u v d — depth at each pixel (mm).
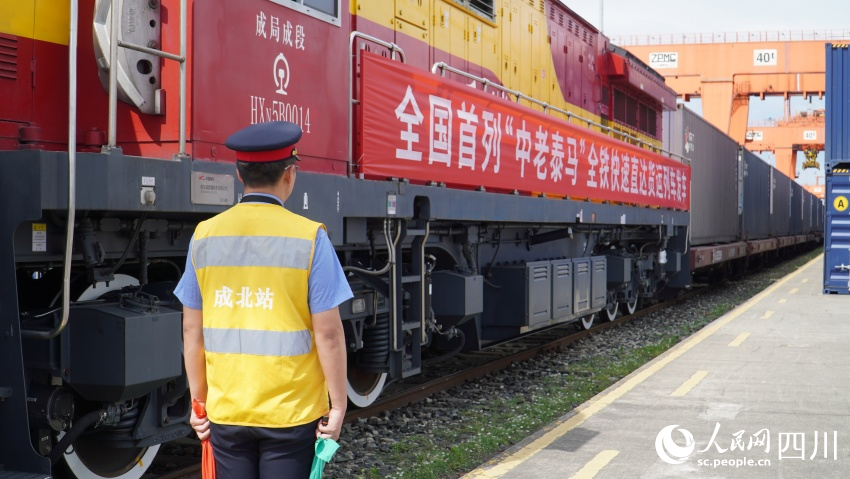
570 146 10672
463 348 9477
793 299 17641
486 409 7570
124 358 4293
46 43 4672
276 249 3002
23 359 4340
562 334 12625
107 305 4492
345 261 6641
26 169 3955
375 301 6844
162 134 4852
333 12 6168
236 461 3072
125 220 4691
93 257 4383
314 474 3047
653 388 8070
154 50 4477
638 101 15688
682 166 16969
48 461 3924
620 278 13000
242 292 3016
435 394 8141
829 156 18797
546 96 11234
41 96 4641
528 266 9375
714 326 12938
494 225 9156
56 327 4184
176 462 5758
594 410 7125
